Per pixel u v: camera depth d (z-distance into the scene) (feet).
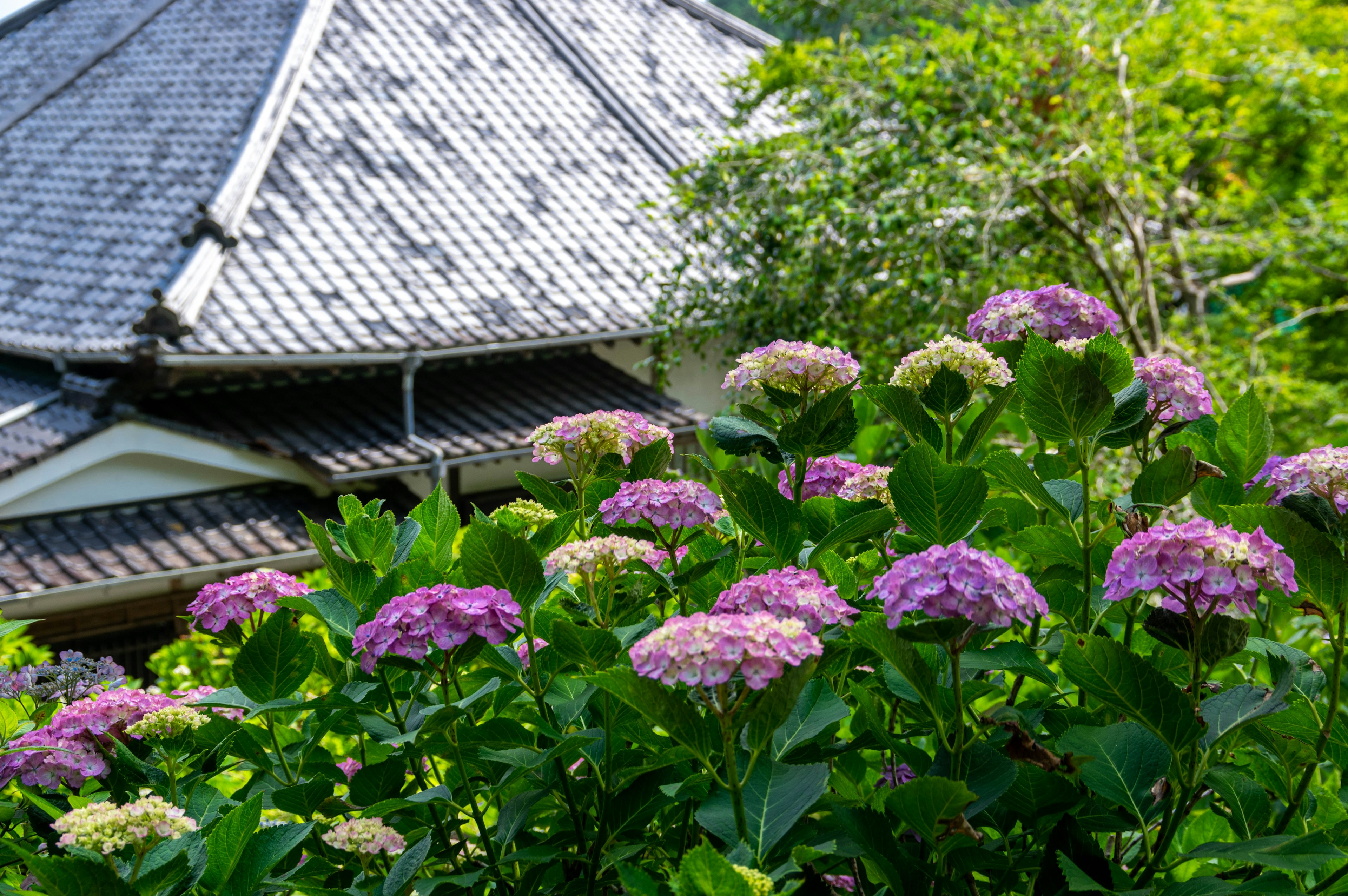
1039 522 5.73
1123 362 4.59
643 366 25.84
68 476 23.98
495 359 31.12
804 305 22.88
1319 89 34.04
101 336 24.76
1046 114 23.89
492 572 4.46
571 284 30.89
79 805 4.82
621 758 4.68
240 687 4.94
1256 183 35.91
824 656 4.38
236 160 30.60
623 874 3.45
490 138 36.50
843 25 25.99
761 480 4.77
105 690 6.29
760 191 24.13
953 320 21.42
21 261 31.01
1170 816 4.08
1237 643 3.85
